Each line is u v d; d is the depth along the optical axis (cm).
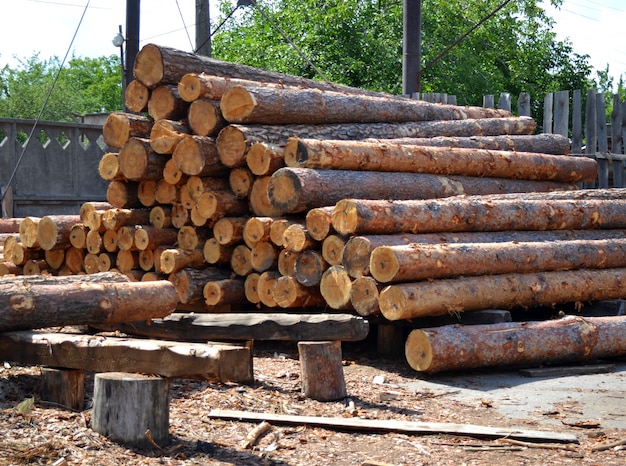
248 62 3209
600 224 1066
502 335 796
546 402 691
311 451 543
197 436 560
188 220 1047
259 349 924
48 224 1136
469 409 666
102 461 491
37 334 630
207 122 1017
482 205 948
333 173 945
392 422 602
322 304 934
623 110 1424
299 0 3200
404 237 868
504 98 1542
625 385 760
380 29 3073
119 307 667
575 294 947
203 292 1002
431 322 868
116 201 1103
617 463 527
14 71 5353
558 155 1324
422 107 1295
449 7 3123
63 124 1662
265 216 977
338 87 1334
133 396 523
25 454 480
